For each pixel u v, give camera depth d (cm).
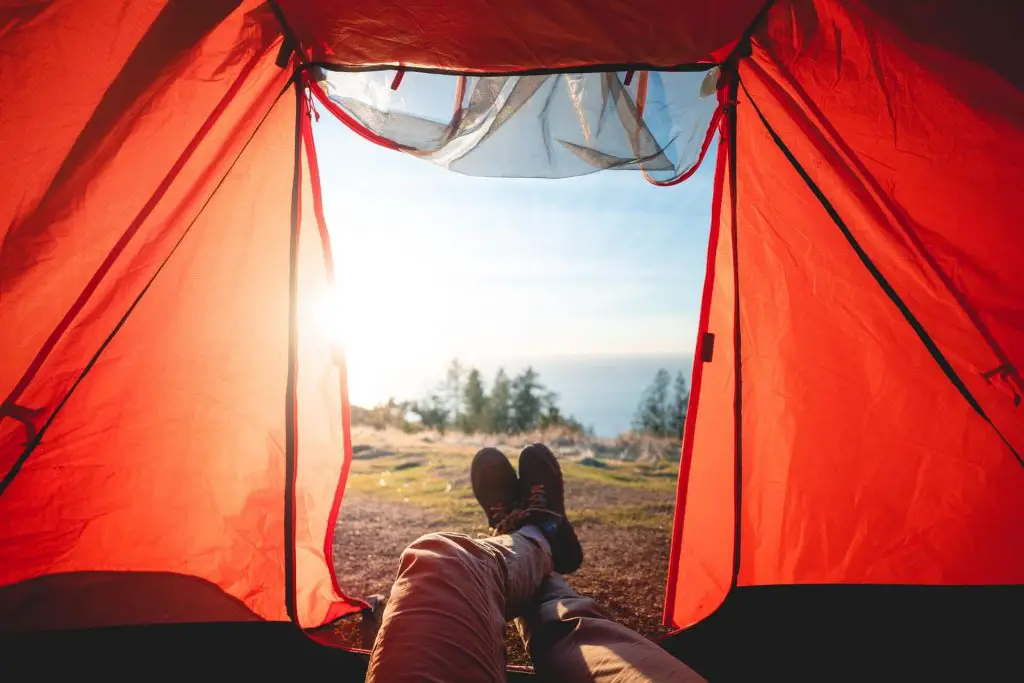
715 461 170
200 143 131
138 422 147
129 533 151
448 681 75
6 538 140
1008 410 144
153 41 115
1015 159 120
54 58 107
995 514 155
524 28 135
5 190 110
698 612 166
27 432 134
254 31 129
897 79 123
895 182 134
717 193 159
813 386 163
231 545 157
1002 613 158
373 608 177
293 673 139
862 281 151
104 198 122
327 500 173
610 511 272
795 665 141
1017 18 104
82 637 146
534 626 116
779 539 171
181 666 139
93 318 133
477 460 215
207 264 148
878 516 165
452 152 155
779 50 135
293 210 147
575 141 154
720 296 165
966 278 136
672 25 134
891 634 151
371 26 135
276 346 155
